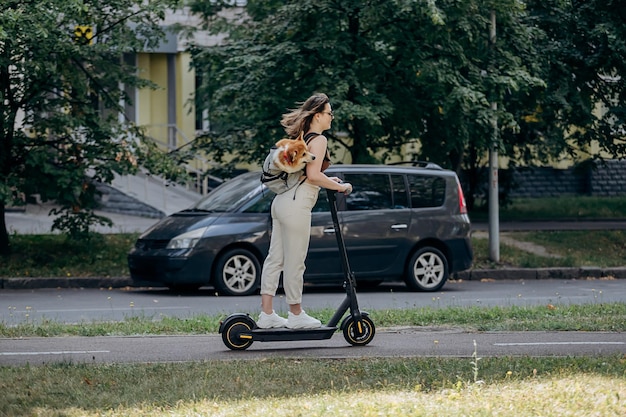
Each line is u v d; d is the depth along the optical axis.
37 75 19.42
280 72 21.05
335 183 9.91
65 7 18.80
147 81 21.16
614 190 41.62
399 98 21.84
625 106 24.56
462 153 24.22
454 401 7.36
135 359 9.60
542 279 21.83
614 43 22.92
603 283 20.70
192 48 23.75
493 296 17.62
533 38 23.14
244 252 17.56
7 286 19.08
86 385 8.12
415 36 21.17
